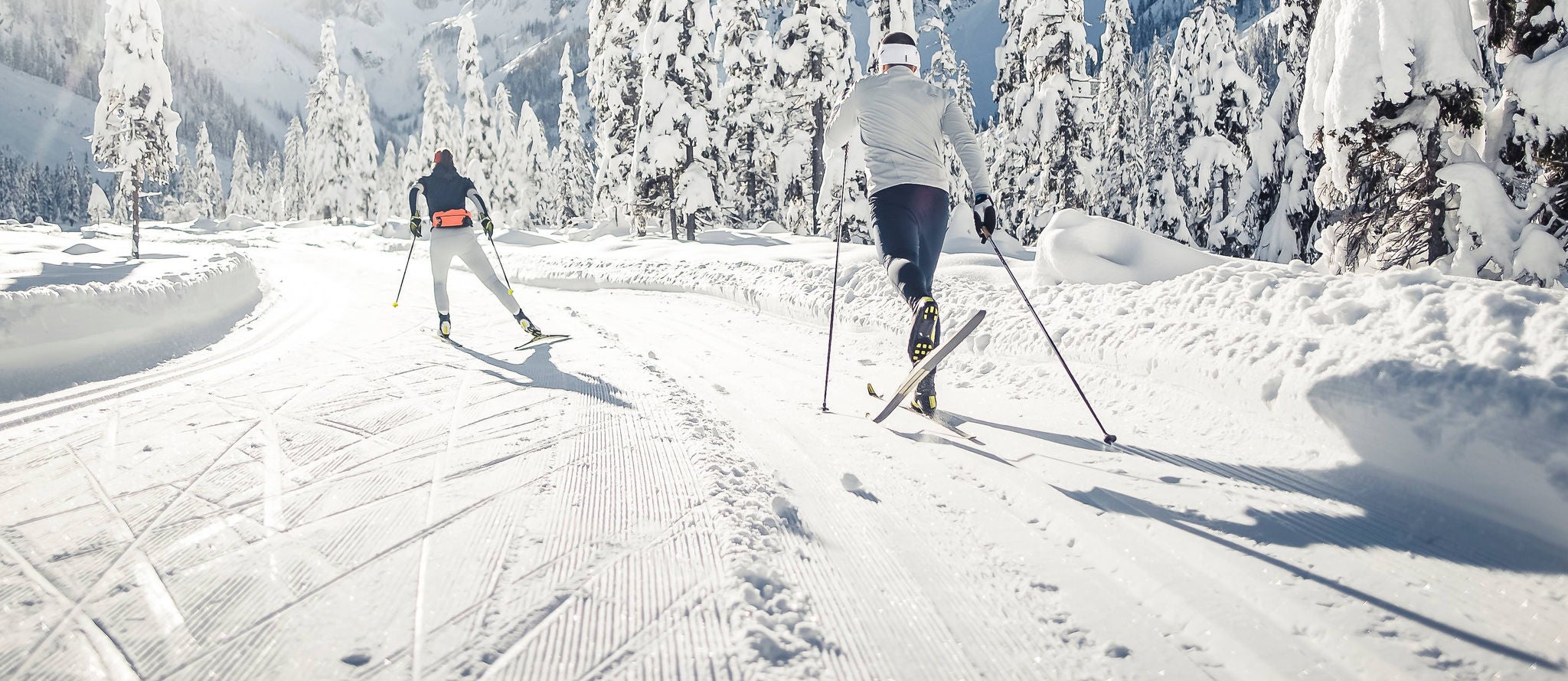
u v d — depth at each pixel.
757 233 30.31
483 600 2.01
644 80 27.20
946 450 3.35
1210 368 3.57
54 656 1.76
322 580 2.13
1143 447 3.25
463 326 7.59
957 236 16.56
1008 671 1.72
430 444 3.48
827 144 4.17
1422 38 6.93
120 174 21.58
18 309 4.70
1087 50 22.14
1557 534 2.13
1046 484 2.85
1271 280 4.06
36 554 2.31
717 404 4.27
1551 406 2.21
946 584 2.14
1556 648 1.66
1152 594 2.05
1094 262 6.04
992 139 39.00
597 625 1.88
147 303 6.14
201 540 2.41
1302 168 17.50
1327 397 2.90
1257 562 2.14
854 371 5.29
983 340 5.30
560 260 15.23
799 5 26.73
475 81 45.03
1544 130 6.53
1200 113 22.86
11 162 112.88
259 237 40.53
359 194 53.06
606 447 3.40
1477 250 7.06
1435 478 2.50
